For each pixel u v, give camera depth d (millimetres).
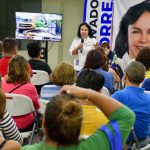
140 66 2760
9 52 4383
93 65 3861
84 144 1328
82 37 6016
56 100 1246
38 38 7703
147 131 2791
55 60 8547
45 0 8461
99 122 1865
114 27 7164
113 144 1361
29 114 3309
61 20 7684
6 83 3281
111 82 3936
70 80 2994
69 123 1208
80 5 8555
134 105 2684
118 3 7094
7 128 2453
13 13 8469
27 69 3311
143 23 7012
